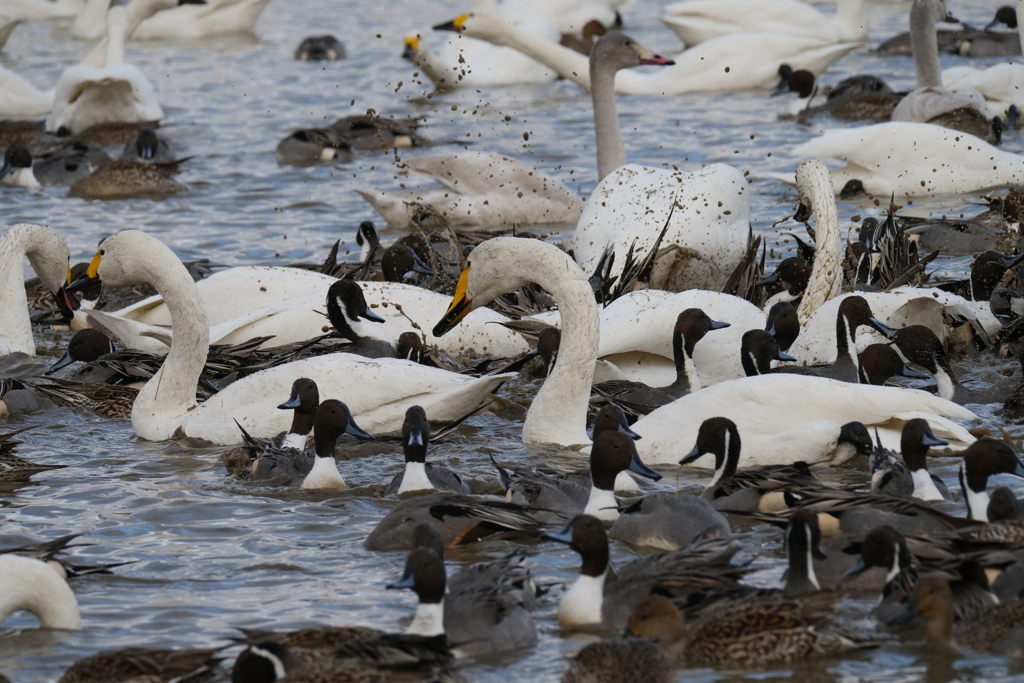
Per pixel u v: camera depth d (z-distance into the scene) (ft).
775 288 70.08
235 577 39.27
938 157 87.04
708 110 118.42
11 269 65.31
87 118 117.19
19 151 102.12
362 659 31.14
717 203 69.31
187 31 165.37
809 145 88.53
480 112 120.98
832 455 47.34
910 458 43.50
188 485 47.52
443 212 86.69
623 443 42.09
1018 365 59.72
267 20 179.73
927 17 105.91
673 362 59.06
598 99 87.92
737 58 126.21
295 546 41.57
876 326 55.93
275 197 95.71
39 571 35.83
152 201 95.50
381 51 153.48
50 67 147.02
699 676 32.63
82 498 46.29
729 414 48.29
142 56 152.97
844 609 36.17
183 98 130.72
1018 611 33.32
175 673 31.71
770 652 33.04
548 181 88.48
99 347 62.34
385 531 41.09
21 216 91.76
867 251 71.31
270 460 48.06
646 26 162.09
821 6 176.35
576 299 51.16
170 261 54.29
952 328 62.13
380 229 87.20
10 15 177.78
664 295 58.90
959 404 54.95
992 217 78.54
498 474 47.52
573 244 71.67
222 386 59.06
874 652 33.45
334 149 105.29
